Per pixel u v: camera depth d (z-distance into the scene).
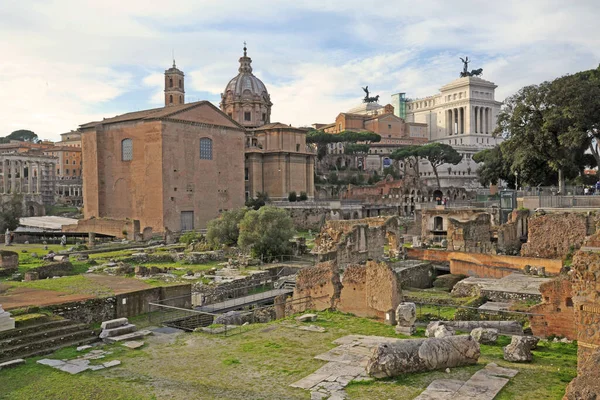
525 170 75.56
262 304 40.22
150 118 93.88
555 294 23.25
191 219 99.38
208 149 103.44
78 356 21.25
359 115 185.25
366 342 22.38
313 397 16.12
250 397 16.31
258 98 143.38
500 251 51.25
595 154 66.12
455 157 144.25
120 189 99.75
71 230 88.00
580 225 42.25
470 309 27.95
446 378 17.39
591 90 59.69
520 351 19.17
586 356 16.92
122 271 48.62
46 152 189.62
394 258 50.53
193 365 19.75
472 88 189.25
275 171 124.75
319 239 56.31
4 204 97.06
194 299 38.47
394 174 157.00
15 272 46.28
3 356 20.72
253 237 59.50
